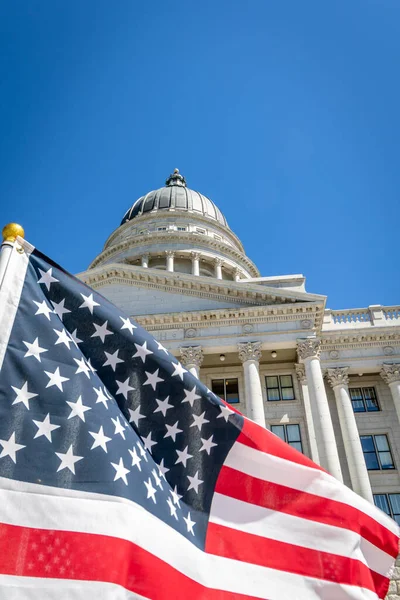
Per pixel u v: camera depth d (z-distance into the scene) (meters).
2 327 6.51
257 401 34.75
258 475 7.72
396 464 37.75
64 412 6.39
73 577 5.37
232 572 6.72
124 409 7.28
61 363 6.78
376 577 7.73
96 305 7.66
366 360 41.00
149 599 5.70
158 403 7.52
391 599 17.81
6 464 5.71
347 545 7.45
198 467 7.40
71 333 7.33
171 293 40.72
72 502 5.82
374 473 37.56
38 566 5.32
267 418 38.38
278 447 8.10
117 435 6.70
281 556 7.12
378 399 40.84
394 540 8.07
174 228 77.44
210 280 40.06
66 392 6.58
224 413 7.93
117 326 7.68
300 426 37.88
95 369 7.28
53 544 5.48
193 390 7.82
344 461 37.75
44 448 6.02
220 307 39.50
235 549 6.96
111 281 42.09
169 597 5.90
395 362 40.66
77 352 7.07
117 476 6.29
